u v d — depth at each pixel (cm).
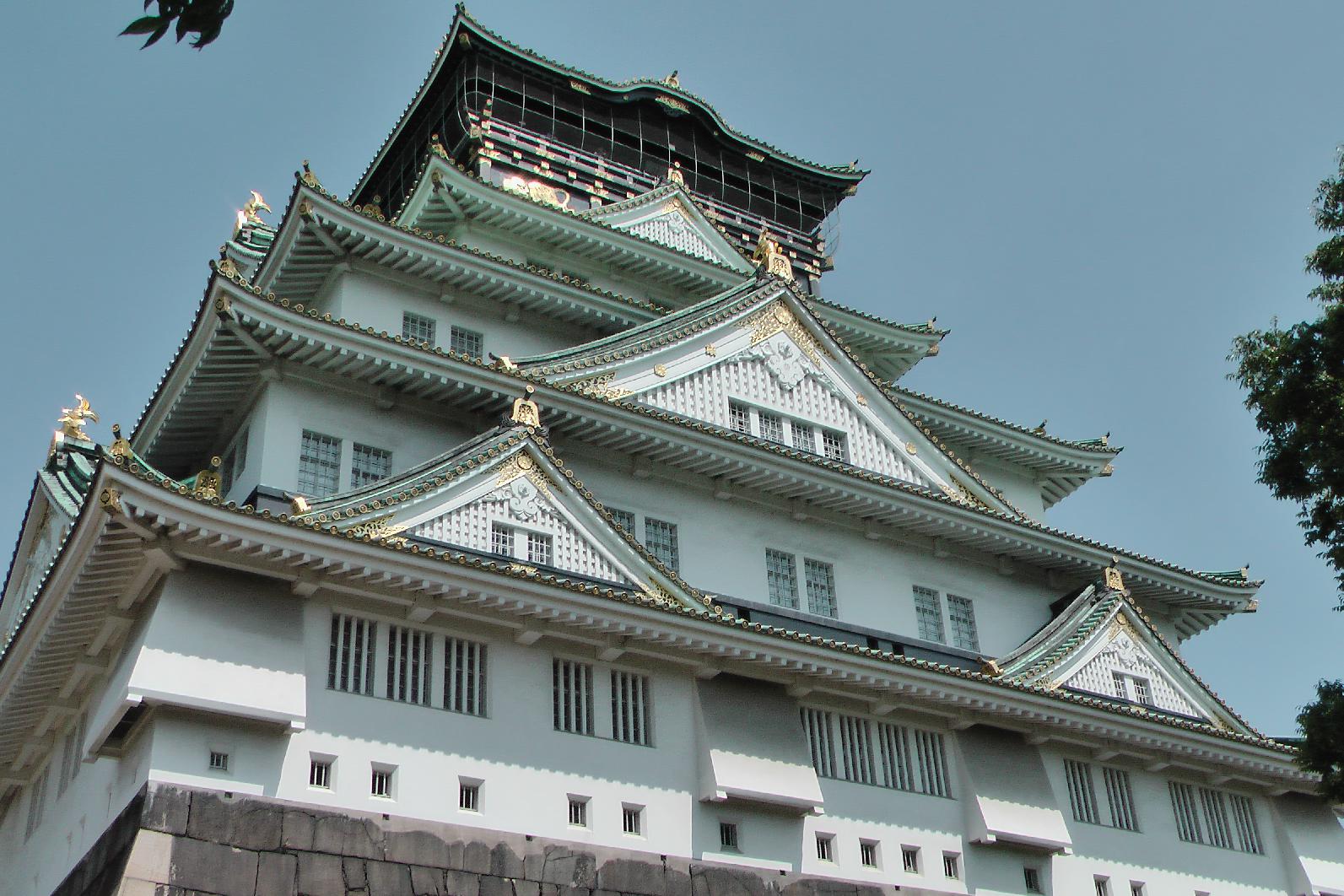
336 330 3036
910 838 3150
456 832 2536
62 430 3622
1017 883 3272
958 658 3684
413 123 4988
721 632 2891
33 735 3070
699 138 5209
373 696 2619
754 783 2909
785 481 3531
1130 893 3466
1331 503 2567
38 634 2670
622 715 2897
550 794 2708
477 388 3180
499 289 3728
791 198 5394
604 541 2972
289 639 2545
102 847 2412
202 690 2392
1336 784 2617
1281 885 3775
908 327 4625
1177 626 4366
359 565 2553
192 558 2502
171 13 894
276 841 2358
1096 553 4000
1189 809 3734
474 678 2756
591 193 4744
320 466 3064
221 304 2905
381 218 3522
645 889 2683
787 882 2873
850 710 3225
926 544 3850
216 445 3347
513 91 4781
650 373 3519
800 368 3812
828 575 3622
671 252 4291
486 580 2653
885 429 3869
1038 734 3453
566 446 3350
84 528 2405
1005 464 4566
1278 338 2672
